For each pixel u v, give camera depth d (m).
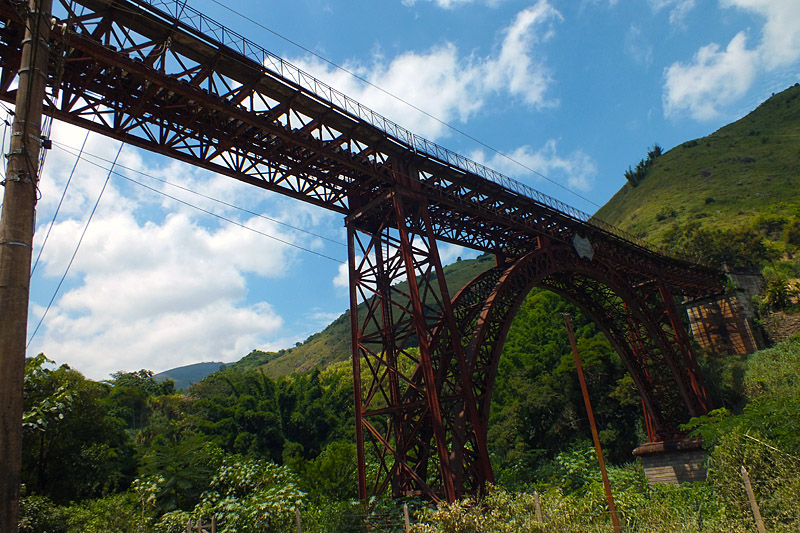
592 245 36.44
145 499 24.08
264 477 26.77
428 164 24.05
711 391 42.38
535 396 52.72
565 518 15.50
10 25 13.14
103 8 14.11
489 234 30.66
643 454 40.19
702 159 136.00
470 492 19.92
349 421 68.69
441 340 22.52
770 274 54.22
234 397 70.06
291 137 18.02
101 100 15.12
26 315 7.64
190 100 16.31
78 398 32.56
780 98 157.88
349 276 21.97
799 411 20.56
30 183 8.16
